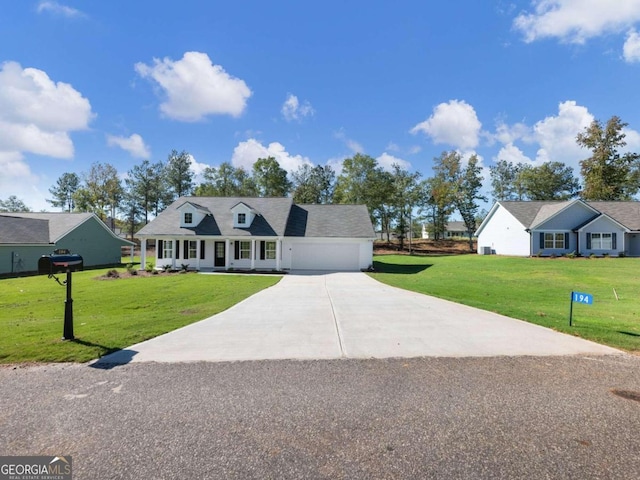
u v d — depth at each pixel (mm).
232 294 11953
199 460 2605
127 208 49625
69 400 3625
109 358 4953
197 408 3445
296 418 3244
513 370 4480
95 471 2482
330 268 23156
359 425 3115
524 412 3350
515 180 54625
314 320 7559
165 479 2389
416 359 4941
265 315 8133
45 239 24828
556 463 2562
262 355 5125
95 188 47750
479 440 2867
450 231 73625
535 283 15211
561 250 27469
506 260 25016
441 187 46625
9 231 23391
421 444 2812
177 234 22281
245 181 51656
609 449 2740
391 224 51938
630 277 16578
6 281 17203
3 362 4781
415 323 7203
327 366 4664
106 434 2971
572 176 54281
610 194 36250
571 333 6266
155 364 4730
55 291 13070
